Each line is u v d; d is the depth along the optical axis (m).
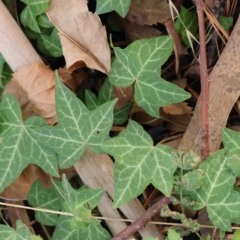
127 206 0.48
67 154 0.48
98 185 0.49
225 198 0.46
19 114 0.48
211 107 0.48
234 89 0.48
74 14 0.49
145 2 0.51
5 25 0.49
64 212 0.47
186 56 0.53
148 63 0.48
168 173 0.46
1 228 0.48
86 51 0.49
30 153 0.49
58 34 0.50
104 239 0.48
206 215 0.48
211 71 0.50
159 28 0.52
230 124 0.51
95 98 0.51
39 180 0.50
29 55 0.49
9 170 0.49
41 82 0.49
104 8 0.49
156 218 0.50
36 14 0.50
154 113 0.48
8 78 0.52
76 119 0.48
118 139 0.47
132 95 0.51
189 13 0.51
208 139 0.47
